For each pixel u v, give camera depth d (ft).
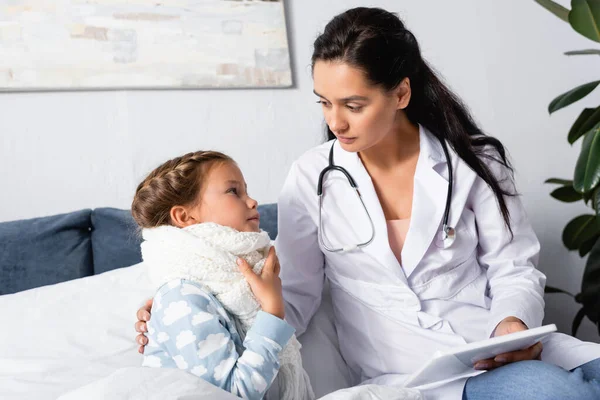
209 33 5.43
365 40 3.21
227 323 3.15
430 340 3.67
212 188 3.43
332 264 3.98
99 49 5.09
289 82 5.71
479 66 6.53
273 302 3.18
